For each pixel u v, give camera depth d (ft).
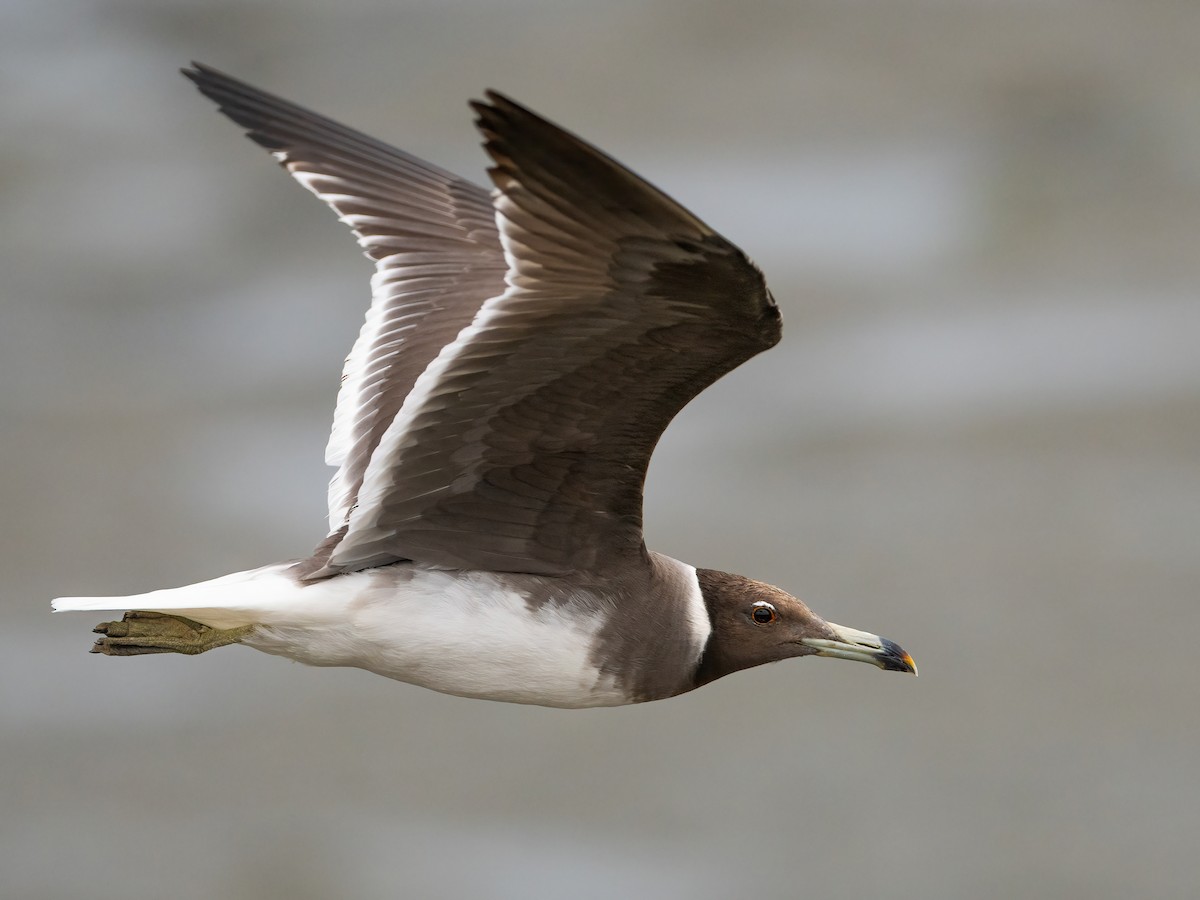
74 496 70.03
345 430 27.27
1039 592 61.62
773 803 53.67
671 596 27.45
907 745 55.36
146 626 26.09
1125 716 55.93
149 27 113.50
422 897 49.90
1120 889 49.47
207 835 52.70
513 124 19.94
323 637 25.88
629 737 56.70
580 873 51.06
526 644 26.13
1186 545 63.77
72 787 54.80
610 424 24.52
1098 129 94.73
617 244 21.09
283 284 86.02
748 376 75.72
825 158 93.76
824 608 61.26
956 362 76.18
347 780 54.90
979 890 49.57
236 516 68.69
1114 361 75.82
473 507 25.80
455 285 27.71
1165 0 106.01
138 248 90.12
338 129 28.07
